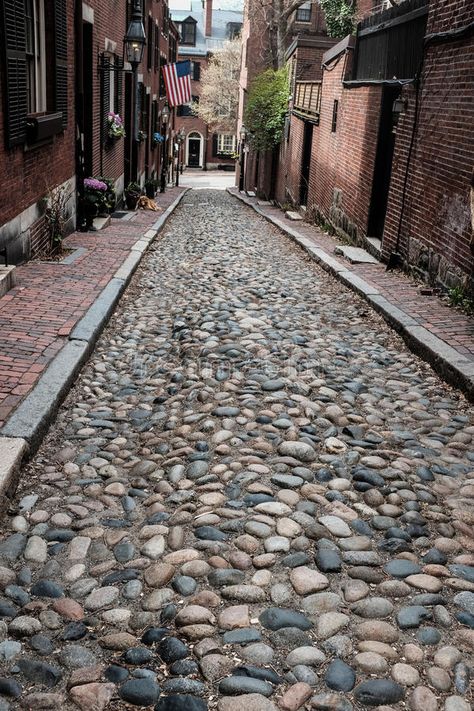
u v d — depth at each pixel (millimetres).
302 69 21469
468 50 7625
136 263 9688
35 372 5074
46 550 3262
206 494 3729
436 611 2822
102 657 2576
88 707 2332
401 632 2719
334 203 14523
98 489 3814
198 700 2348
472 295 7461
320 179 16297
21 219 8352
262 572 3055
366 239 11586
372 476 3924
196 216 19406
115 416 4820
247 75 37781
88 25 12812
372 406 5078
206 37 62562
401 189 9789
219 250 12234
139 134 20062
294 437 4430
